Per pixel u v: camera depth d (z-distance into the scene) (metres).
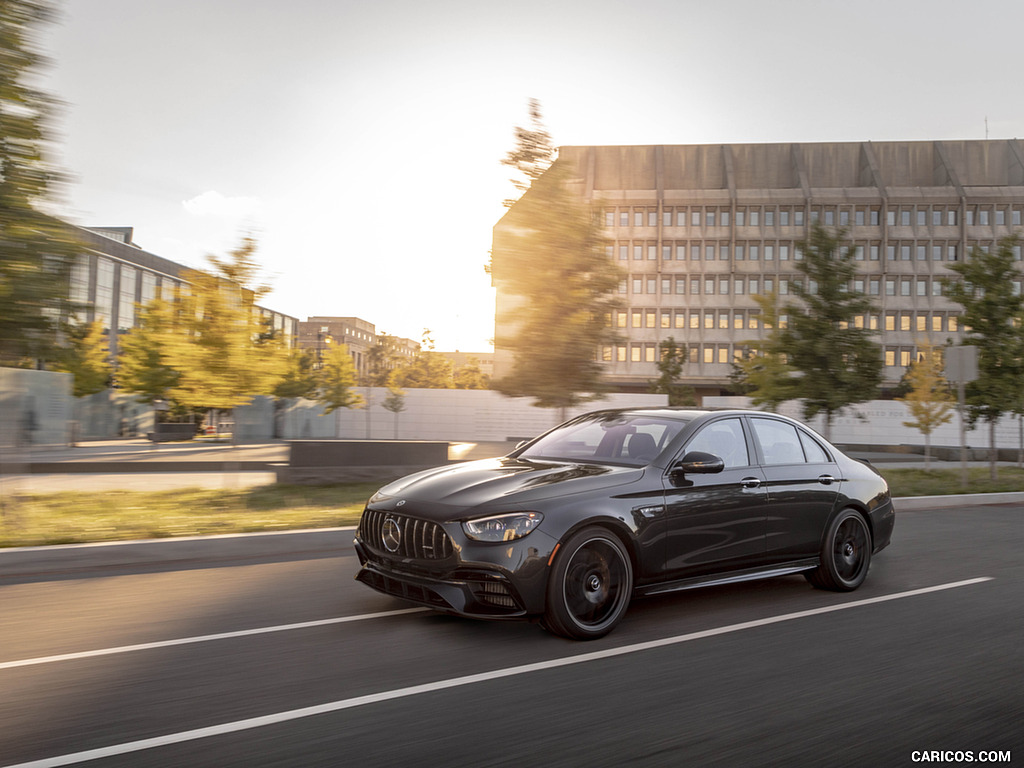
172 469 18.14
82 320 7.89
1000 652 4.28
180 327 12.00
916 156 71.62
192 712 3.22
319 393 41.03
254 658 3.98
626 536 4.55
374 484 13.49
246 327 12.16
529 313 10.85
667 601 5.43
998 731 3.14
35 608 4.99
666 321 68.62
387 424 43.25
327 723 3.11
